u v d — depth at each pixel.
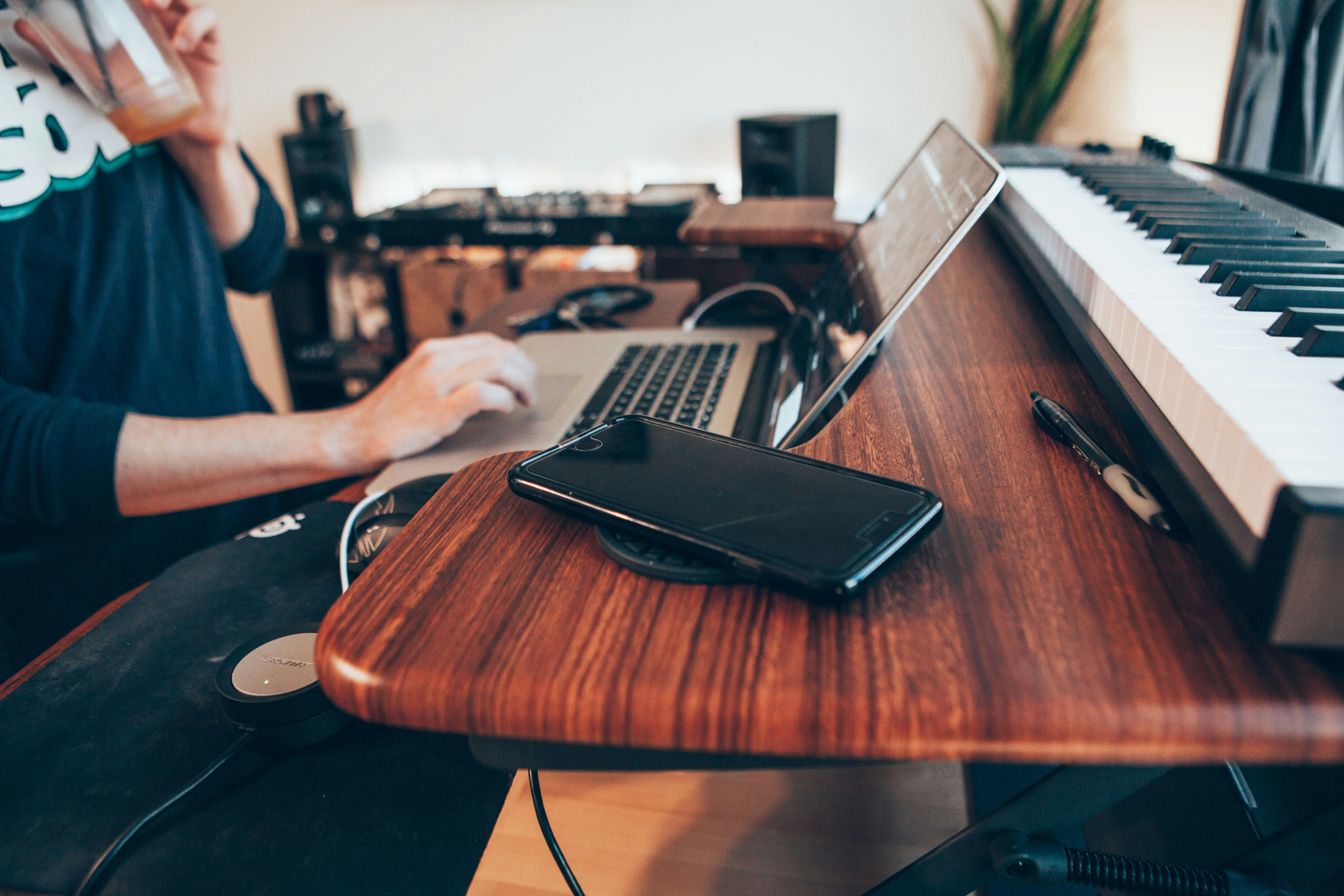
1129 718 0.22
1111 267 0.47
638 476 0.34
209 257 0.97
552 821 0.46
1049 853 0.32
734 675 0.24
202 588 0.52
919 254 0.51
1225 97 1.62
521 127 2.46
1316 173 1.38
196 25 0.83
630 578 0.29
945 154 0.65
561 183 2.51
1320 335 0.33
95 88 0.63
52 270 0.78
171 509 0.66
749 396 0.67
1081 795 0.31
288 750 0.39
